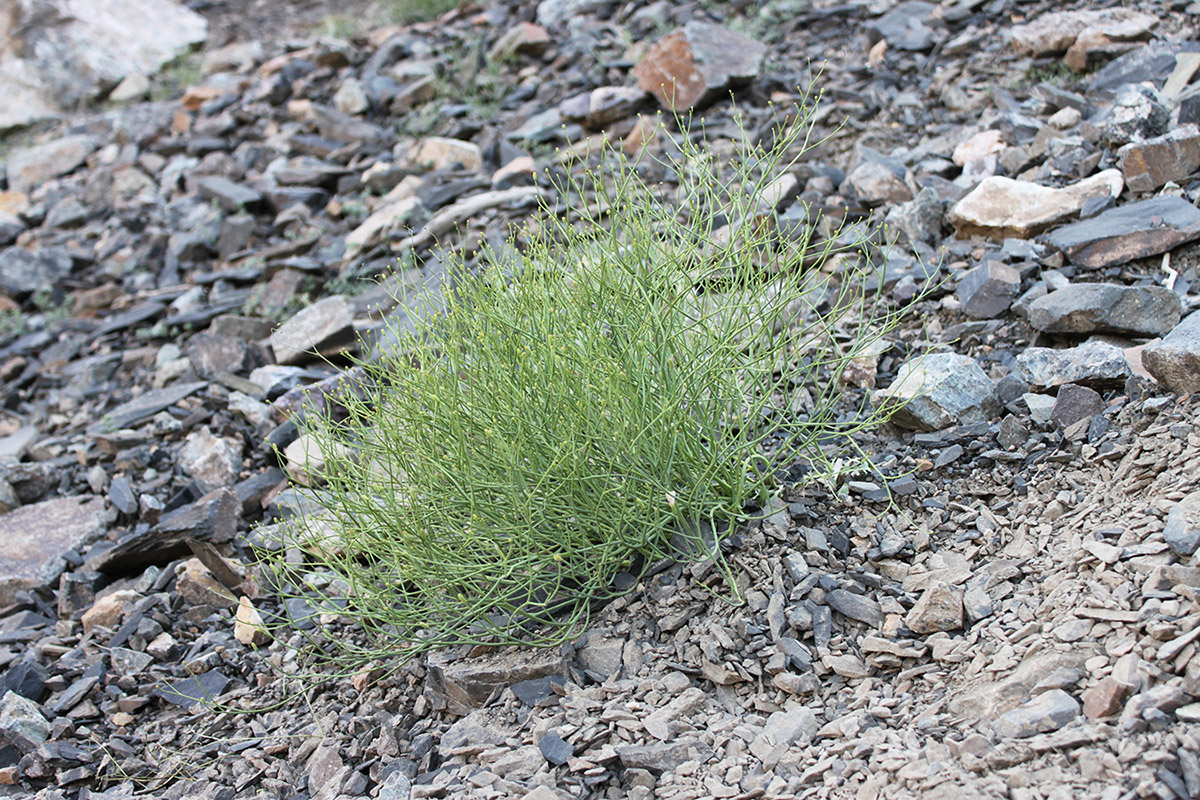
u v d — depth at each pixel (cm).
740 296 412
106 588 435
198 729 408
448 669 400
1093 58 473
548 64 545
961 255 443
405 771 393
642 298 405
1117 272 427
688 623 399
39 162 571
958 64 489
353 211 511
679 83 503
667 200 473
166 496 449
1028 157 455
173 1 737
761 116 495
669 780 385
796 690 390
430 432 402
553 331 404
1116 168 444
